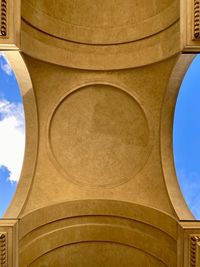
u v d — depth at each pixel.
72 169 9.75
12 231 7.51
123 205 9.45
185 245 7.66
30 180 8.95
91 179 9.79
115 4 9.38
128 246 9.50
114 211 9.52
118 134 9.73
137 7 9.15
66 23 9.15
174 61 8.05
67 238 9.38
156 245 8.92
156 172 9.26
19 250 8.06
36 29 8.32
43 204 9.02
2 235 7.26
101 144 9.81
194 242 7.46
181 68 8.16
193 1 6.98
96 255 9.67
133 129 9.62
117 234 9.52
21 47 7.54
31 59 8.19
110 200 9.50
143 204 9.23
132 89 9.32
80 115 9.66
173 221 8.33
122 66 9.18
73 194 9.50
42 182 9.24
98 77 9.37
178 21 7.78
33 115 9.09
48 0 8.70
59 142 9.66
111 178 9.79
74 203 9.41
